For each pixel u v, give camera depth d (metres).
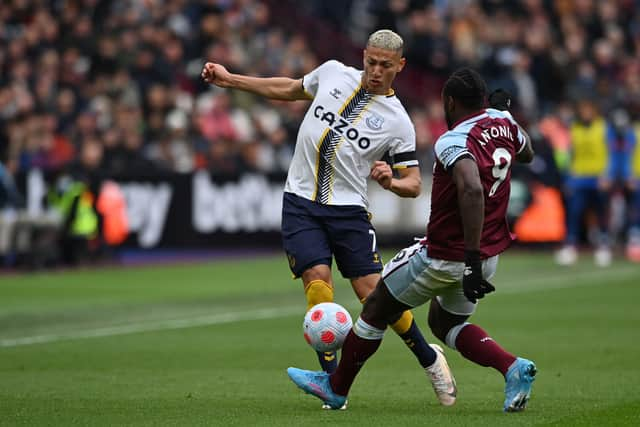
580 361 31.62
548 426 21.88
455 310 23.91
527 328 39.28
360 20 100.38
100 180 65.94
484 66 90.44
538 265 67.25
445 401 24.62
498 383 27.95
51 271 60.91
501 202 22.97
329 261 25.27
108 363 31.08
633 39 102.44
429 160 78.81
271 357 32.31
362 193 25.72
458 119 23.14
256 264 65.69
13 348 34.00
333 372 24.58
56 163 67.69
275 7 95.00
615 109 85.00
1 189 60.94
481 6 99.44
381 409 24.16
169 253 68.94
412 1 95.69
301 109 82.00
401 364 31.12
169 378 28.52
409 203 76.88
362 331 23.48
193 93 78.06
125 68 75.25
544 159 78.44
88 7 79.50
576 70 93.00
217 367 30.44
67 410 23.84
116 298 48.50
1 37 75.00
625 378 28.59
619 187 76.88
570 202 70.06
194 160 72.56
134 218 67.38
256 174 73.06
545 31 95.31
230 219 71.69
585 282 57.03
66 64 73.56
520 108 87.00
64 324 40.06
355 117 25.39
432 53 93.44
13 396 25.66
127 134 69.88
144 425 22.11
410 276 23.03
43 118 67.69
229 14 84.44
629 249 75.50
